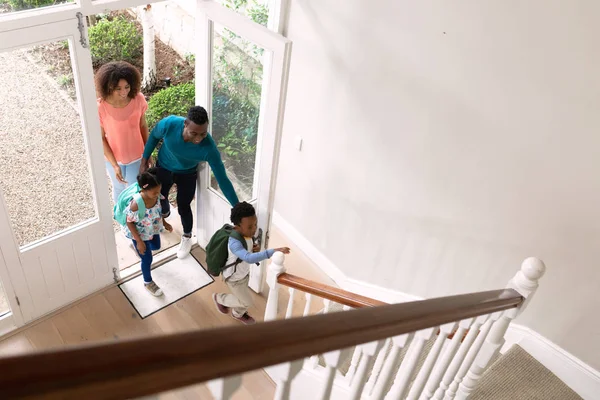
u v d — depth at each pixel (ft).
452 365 7.15
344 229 13.76
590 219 9.14
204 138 11.46
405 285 13.06
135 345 1.90
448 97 10.08
